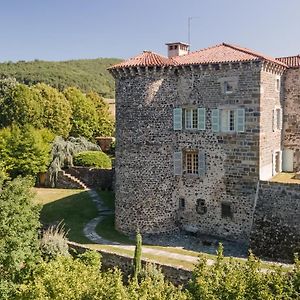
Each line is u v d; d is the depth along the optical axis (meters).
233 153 27.75
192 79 28.97
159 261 23.78
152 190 29.30
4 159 46.78
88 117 68.19
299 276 13.11
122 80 29.38
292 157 32.06
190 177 29.64
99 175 46.69
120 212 30.34
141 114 28.94
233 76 27.31
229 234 28.28
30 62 166.75
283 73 31.25
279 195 25.88
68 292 14.29
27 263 22.16
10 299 20.00
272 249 25.41
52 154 49.22
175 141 29.97
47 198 41.88
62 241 25.34
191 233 29.81
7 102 60.56
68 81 140.75
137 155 29.23
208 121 28.62
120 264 23.98
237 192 27.78
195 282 13.45
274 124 29.61
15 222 21.66
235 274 13.07
